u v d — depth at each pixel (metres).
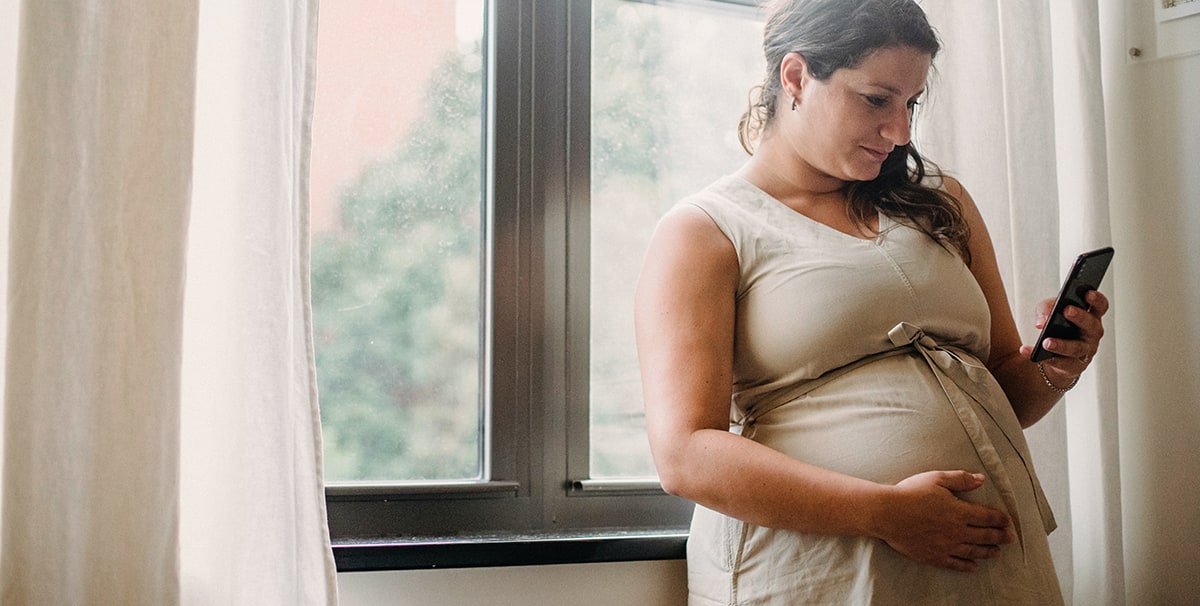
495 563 1.28
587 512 1.44
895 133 1.17
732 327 1.17
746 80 1.59
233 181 1.13
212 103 1.15
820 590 1.08
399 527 1.35
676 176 1.54
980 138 1.53
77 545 1.00
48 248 1.01
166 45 1.06
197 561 1.10
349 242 1.39
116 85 1.04
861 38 1.15
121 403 1.02
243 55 1.13
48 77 1.01
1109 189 1.75
